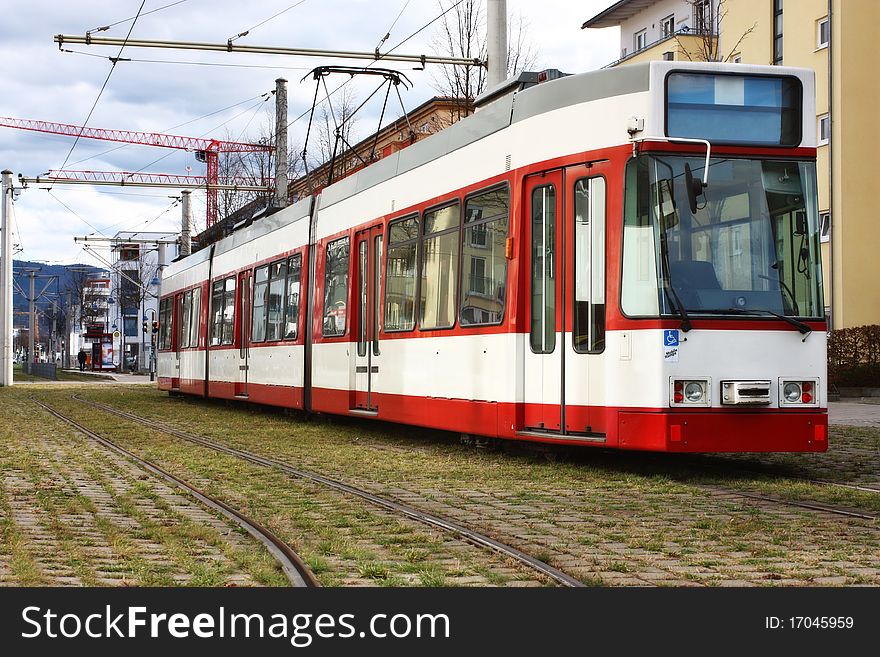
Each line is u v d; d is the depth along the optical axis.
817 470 12.48
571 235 12.29
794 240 11.84
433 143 15.44
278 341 22.45
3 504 9.59
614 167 11.84
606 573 6.72
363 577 6.66
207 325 29.42
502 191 13.35
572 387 12.19
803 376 11.59
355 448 15.55
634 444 11.42
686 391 11.27
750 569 6.84
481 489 10.80
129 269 93.25
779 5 37.59
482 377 13.61
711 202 11.63
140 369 88.38
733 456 14.03
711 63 11.85
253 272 24.88
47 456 14.23
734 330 11.44
